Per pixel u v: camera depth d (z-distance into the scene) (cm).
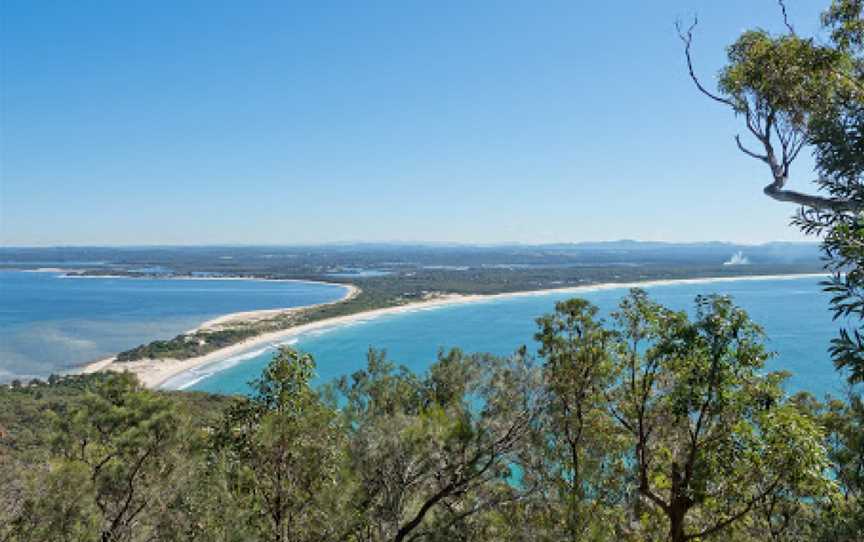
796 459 1199
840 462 1229
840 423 1257
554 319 1636
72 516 1081
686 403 1353
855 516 964
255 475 1274
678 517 1459
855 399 1143
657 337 1495
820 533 1112
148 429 1257
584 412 1634
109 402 1325
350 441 1213
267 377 1411
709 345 1330
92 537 1073
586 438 1620
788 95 1151
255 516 1212
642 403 1542
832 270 717
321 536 1188
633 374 1567
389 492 1198
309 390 1421
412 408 1455
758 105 1212
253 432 1324
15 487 1130
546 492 1336
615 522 1577
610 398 1616
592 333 1595
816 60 1111
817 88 1129
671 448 1602
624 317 1587
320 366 9194
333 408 1361
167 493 1225
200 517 1199
